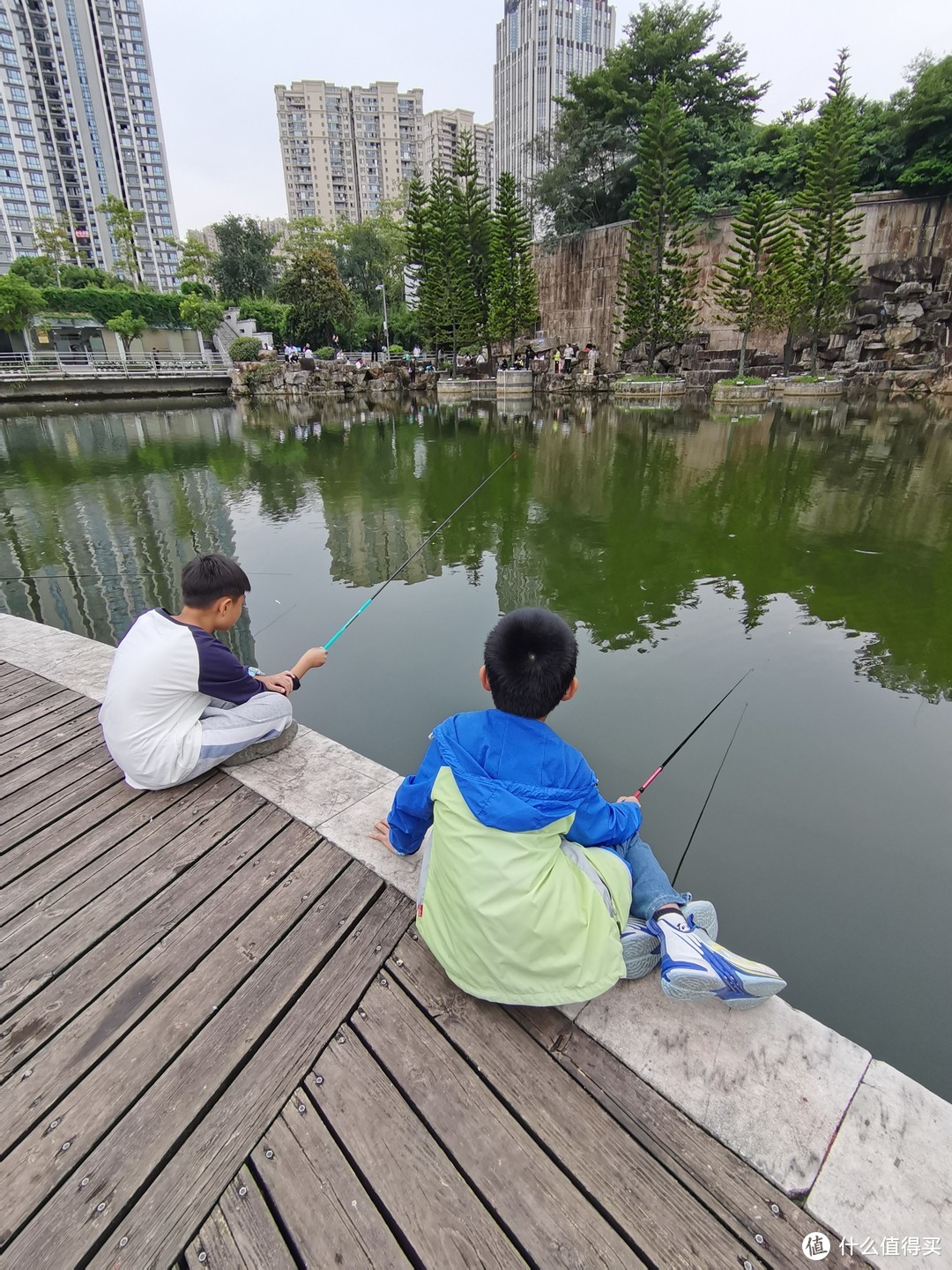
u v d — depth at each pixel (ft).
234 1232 3.01
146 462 35.32
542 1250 2.91
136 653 5.73
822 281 56.80
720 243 66.39
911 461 29.37
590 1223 3.01
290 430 49.96
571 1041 3.82
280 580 15.94
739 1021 3.91
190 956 4.45
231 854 5.38
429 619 13.05
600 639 11.84
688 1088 3.55
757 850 6.69
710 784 7.73
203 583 5.67
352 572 16.39
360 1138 3.37
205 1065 3.74
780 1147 3.28
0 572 17.37
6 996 4.19
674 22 68.23
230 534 20.57
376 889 4.97
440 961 3.85
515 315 77.10
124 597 15.42
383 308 114.52
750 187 66.18
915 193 57.16
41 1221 3.06
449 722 4.04
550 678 3.62
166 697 5.74
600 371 74.95
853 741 8.63
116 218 117.60
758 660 10.94
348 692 10.09
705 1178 3.17
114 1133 3.41
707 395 67.97
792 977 5.26
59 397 81.15
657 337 67.36
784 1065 3.66
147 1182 3.22
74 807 6.01
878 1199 3.07
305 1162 3.27
